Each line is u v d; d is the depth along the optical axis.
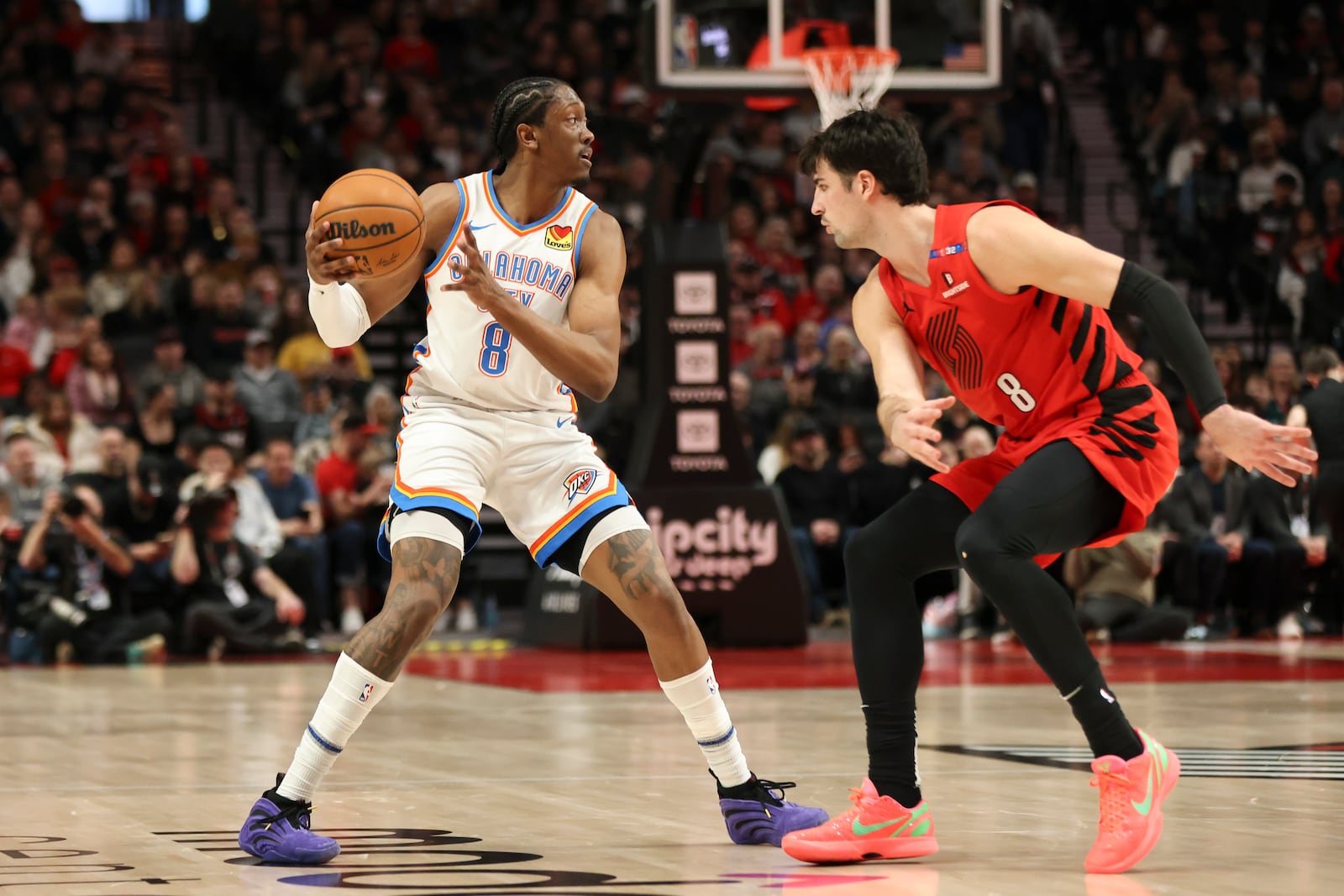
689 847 4.57
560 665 12.04
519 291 4.61
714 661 12.30
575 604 13.52
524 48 24.02
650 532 4.70
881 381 4.52
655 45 13.22
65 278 18.00
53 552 13.04
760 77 13.29
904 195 4.41
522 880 4.05
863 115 4.46
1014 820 5.01
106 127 22.72
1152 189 23.39
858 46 13.35
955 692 9.60
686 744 7.12
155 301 18.36
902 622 4.50
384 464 15.73
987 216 4.32
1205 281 21.62
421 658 12.91
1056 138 24.59
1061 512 4.29
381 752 6.85
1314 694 9.38
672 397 13.68
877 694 4.45
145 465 13.71
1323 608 15.13
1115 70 25.44
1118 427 4.37
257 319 18.41
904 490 15.81
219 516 13.38
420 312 20.22
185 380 16.94
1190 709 8.49
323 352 17.70
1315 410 13.68
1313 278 20.02
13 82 22.33
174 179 20.92
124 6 27.12
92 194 20.30
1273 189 22.27
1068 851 4.48
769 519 13.71
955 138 22.89
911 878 4.10
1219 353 16.97
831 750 6.85
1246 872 4.15
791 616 13.66
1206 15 24.98
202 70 24.23
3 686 10.49
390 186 4.35
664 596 4.58
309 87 22.64
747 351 18.52
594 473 4.69
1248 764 6.31
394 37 24.28
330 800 5.48
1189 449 15.77
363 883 4.02
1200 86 24.50
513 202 4.66
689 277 13.70
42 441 14.83
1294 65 24.47
